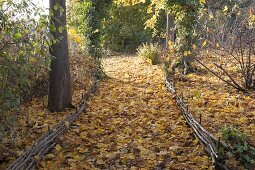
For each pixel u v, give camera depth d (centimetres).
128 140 529
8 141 496
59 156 468
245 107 649
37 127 595
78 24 1131
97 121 634
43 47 464
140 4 2159
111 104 772
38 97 820
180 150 472
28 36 434
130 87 973
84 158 469
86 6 1085
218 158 397
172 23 1384
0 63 411
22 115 662
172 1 1023
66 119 587
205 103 700
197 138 495
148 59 1504
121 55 2027
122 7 2155
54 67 705
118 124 618
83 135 556
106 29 2103
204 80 948
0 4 420
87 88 927
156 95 840
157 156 462
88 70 991
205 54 1148
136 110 704
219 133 457
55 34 679
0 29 416
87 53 1065
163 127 572
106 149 496
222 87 845
